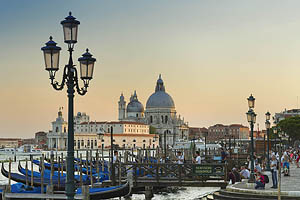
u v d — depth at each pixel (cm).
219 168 4550
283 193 3403
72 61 2127
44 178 5247
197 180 4512
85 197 2897
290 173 5462
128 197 5175
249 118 4038
